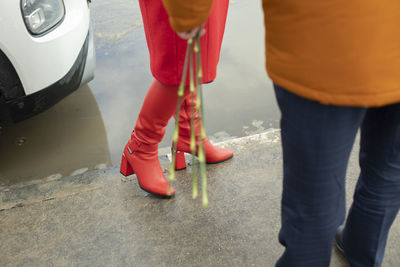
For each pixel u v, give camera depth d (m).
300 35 0.73
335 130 0.84
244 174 1.88
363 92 0.73
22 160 2.30
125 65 3.01
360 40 0.69
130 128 2.50
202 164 0.84
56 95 2.10
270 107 2.62
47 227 1.64
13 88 1.89
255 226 1.61
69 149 2.37
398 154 0.97
